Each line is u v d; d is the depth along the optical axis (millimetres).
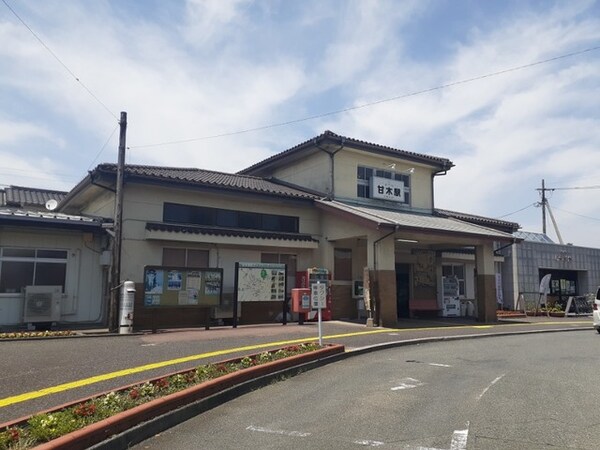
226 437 5180
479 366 9297
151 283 13117
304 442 4977
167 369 7867
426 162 21422
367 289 16141
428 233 16188
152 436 5246
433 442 4941
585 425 5480
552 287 28359
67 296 14414
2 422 5094
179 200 15562
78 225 14234
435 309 21453
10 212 13781
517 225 25656
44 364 8102
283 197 17234
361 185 19953
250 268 15133
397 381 7898
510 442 4926
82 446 4414
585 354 10930
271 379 7965
